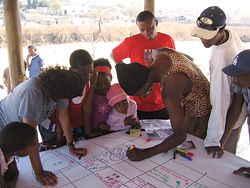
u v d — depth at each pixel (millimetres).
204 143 1658
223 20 1586
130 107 2018
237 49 1659
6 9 2316
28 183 1316
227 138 1792
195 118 1808
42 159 1532
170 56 1488
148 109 2396
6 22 2354
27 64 4254
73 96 1325
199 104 1745
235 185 1303
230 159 1534
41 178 1319
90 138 1838
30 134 1169
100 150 1630
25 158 1534
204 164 1479
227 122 1724
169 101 1346
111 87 1957
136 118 2053
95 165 1467
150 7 2912
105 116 1997
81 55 1736
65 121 1611
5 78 3729
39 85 1358
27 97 1338
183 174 1387
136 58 2436
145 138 1781
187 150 1615
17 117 1418
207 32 1575
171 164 1474
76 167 1449
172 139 1377
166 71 1397
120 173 1393
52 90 1305
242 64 1332
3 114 1511
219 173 1396
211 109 1754
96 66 1985
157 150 1428
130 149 1516
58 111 1602
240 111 1693
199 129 1827
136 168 1438
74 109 1866
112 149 1641
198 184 1307
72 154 1581
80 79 1353
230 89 1634
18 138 1137
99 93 1982
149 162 1492
